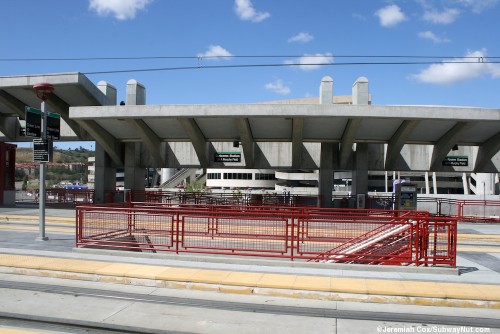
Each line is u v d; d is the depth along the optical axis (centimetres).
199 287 846
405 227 1094
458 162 2577
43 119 1305
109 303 754
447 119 2055
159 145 2673
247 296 808
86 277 916
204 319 673
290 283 825
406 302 765
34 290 832
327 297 788
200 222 1281
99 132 2522
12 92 2533
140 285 878
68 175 16950
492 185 4641
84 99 2578
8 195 2808
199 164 2702
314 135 2438
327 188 2556
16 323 653
